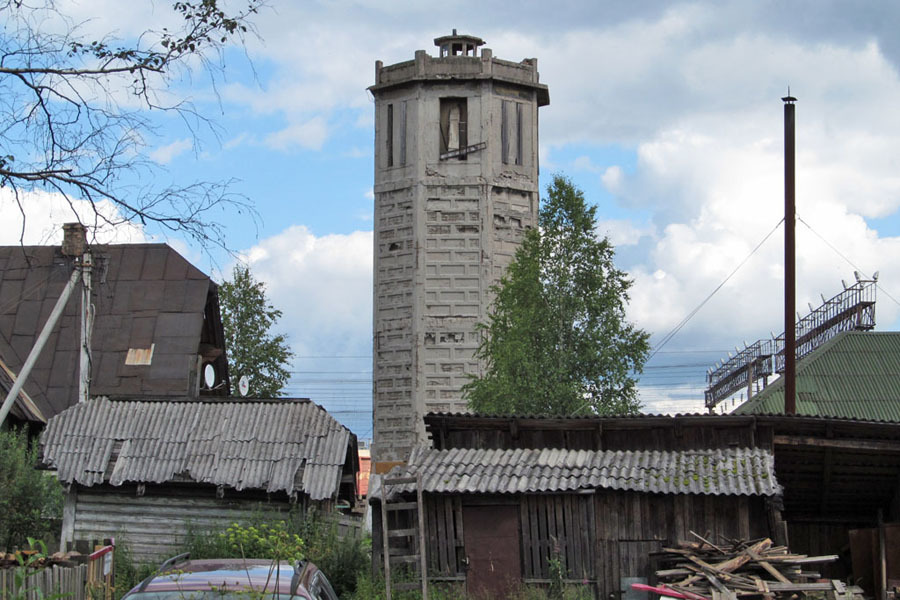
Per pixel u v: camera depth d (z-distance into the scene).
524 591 19.38
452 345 41.31
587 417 21.02
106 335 32.88
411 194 42.22
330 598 12.52
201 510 23.11
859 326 33.88
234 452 23.02
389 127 43.16
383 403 41.88
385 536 19.00
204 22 12.71
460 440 21.72
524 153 43.03
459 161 42.19
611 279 31.00
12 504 21.25
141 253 34.84
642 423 20.91
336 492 22.34
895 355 31.33
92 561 14.67
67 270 33.75
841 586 17.53
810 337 34.84
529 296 30.77
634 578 19.59
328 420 23.55
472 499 20.14
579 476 19.94
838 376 30.91
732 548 18.48
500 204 42.28
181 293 33.78
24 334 32.75
